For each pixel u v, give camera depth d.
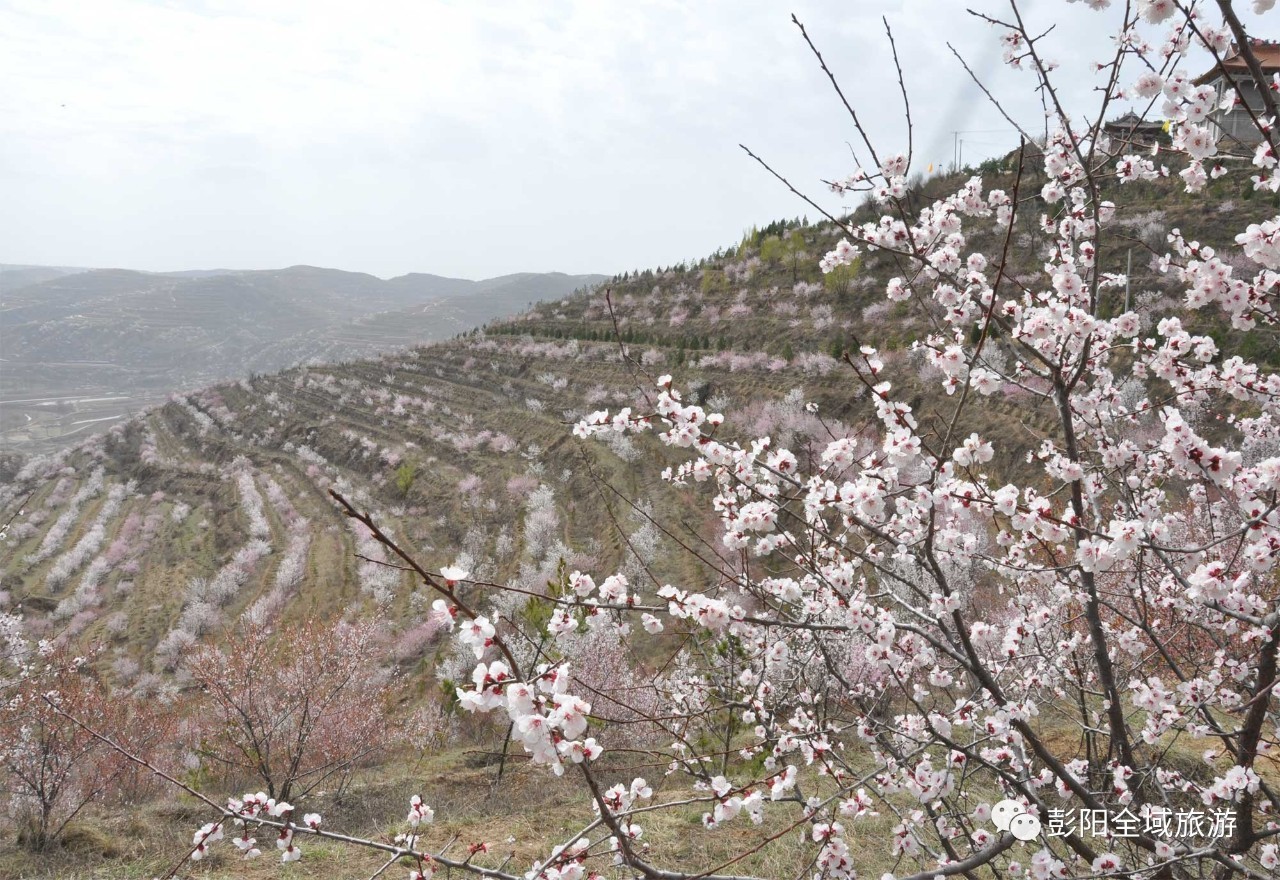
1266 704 3.11
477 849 2.58
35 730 8.80
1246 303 3.05
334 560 47.44
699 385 47.81
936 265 3.46
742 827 6.68
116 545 57.03
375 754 12.16
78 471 80.50
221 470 72.25
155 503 66.88
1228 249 30.64
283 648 11.88
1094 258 3.27
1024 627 3.90
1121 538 2.54
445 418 66.75
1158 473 4.00
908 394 30.98
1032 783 3.45
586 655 9.61
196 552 54.78
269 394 91.12
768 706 4.89
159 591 48.31
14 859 6.99
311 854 6.90
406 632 33.38
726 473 3.19
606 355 63.50
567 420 54.69
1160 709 3.45
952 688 5.63
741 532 3.10
